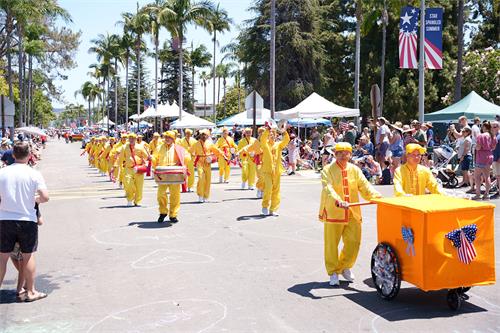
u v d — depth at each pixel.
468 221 5.54
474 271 5.58
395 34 42.91
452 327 5.23
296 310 5.81
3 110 16.62
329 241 6.61
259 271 7.46
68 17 40.50
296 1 44.75
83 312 5.85
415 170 6.85
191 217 11.98
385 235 6.07
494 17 43.38
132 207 13.76
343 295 6.31
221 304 6.06
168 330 5.29
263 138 11.95
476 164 13.10
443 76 41.56
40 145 53.41
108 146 23.02
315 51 44.66
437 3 42.53
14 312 5.86
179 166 11.19
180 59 40.69
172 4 40.06
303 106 23.78
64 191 17.97
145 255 8.50
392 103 41.81
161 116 39.28
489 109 21.03
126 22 60.69
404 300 6.07
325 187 6.48
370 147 17.94
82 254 8.63
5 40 44.72
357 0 33.25
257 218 11.73
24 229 6.10
